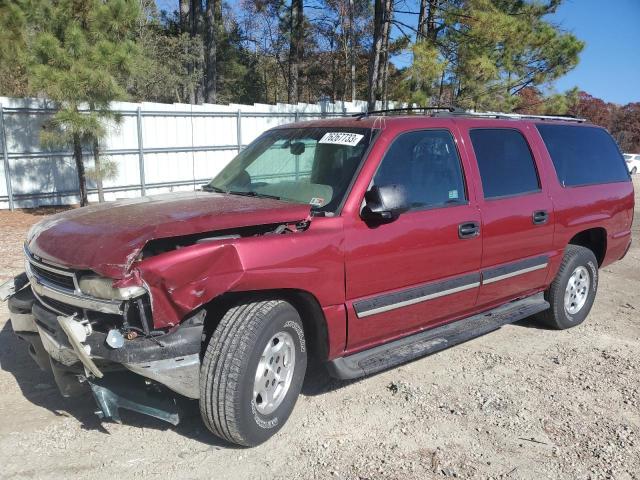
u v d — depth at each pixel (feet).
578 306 19.75
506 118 17.78
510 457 11.76
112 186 51.01
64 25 36.55
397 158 13.96
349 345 13.16
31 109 45.80
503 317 16.87
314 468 11.16
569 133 19.57
